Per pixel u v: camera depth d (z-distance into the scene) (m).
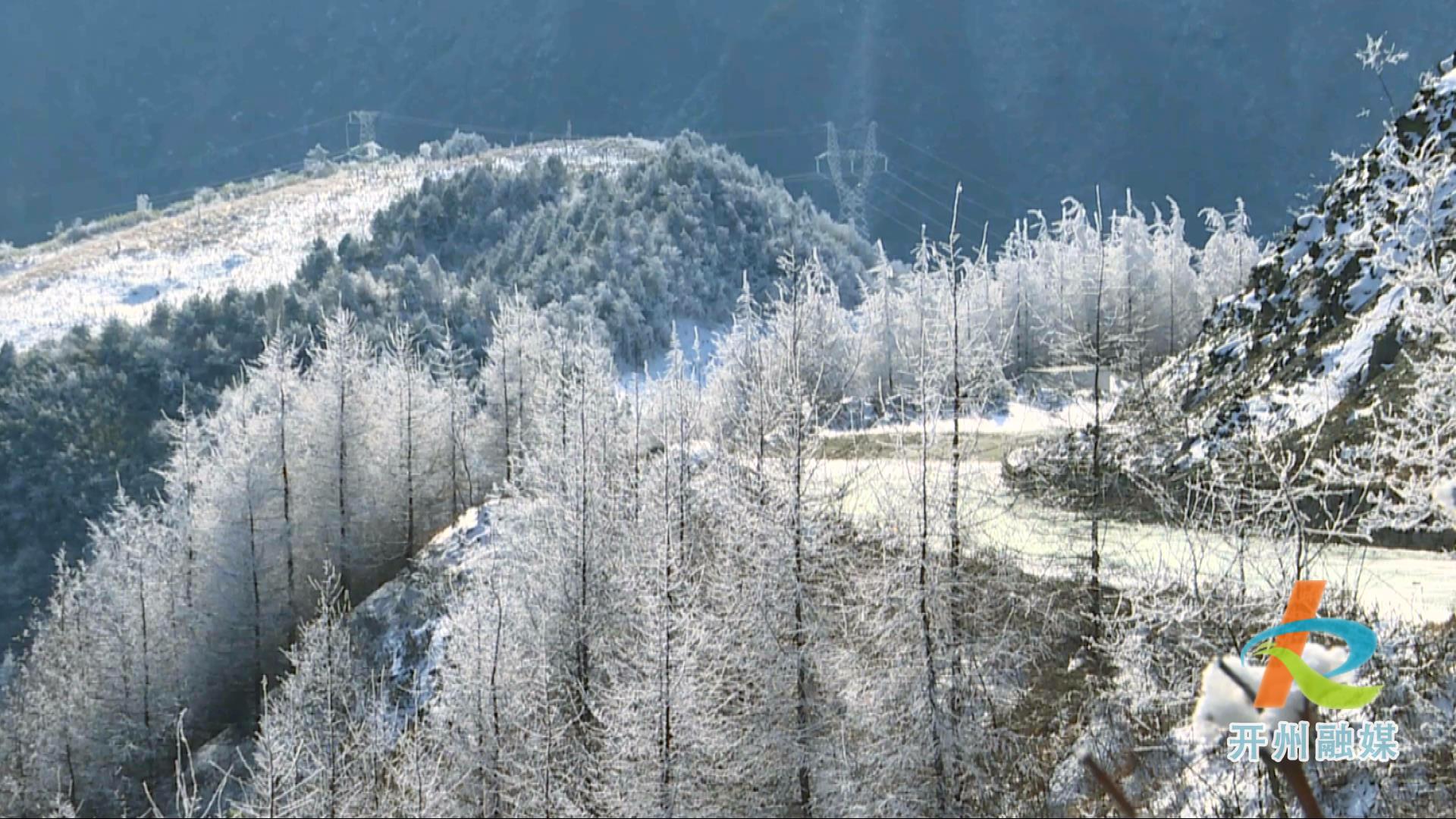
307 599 57.19
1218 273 102.19
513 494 47.78
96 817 50.31
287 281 168.38
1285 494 19.36
